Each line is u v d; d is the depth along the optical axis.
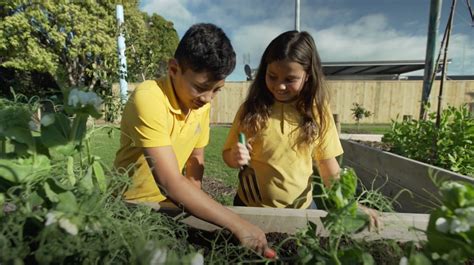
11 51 9.99
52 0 9.52
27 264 0.49
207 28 0.81
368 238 0.73
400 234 0.76
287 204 1.21
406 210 2.00
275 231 0.83
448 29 2.15
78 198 0.52
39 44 10.12
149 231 0.61
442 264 0.45
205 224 0.81
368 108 9.11
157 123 0.82
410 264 0.46
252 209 0.86
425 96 2.62
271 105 1.26
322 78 1.20
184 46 0.81
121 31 4.15
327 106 1.24
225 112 9.61
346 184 0.59
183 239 0.71
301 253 0.58
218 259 0.64
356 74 16.47
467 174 2.03
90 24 9.88
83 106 0.55
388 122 9.06
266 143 1.23
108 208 0.60
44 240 0.46
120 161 1.00
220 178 3.12
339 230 0.54
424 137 2.39
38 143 0.58
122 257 0.52
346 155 3.08
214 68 0.79
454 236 0.46
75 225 0.46
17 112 0.61
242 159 1.12
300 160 1.22
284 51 1.08
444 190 0.48
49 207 0.53
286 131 1.21
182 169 1.16
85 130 0.60
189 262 0.47
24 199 0.52
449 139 2.19
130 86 5.60
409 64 12.44
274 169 1.21
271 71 1.13
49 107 0.69
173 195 0.75
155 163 0.79
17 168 0.55
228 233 0.77
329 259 0.52
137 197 0.97
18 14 9.53
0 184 0.54
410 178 1.96
